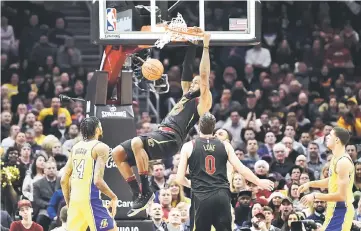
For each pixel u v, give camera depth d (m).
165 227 18.80
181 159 15.25
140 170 15.55
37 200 20.94
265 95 27.50
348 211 16.27
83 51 30.67
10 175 21.20
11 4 29.98
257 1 16.88
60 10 30.89
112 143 17.41
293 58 29.86
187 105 15.73
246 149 24.12
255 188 20.20
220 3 29.77
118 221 17.30
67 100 18.17
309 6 30.81
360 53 30.16
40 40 29.39
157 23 17.23
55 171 21.16
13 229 18.95
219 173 15.21
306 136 24.28
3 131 24.86
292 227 17.50
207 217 15.12
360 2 31.03
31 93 26.94
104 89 17.45
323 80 29.19
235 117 25.09
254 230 18.12
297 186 20.28
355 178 21.25
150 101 27.55
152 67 16.45
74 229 15.78
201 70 15.59
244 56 29.09
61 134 24.84
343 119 25.72
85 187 15.70
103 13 16.62
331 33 30.47
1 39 29.47
